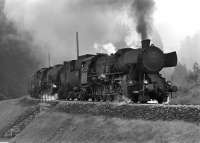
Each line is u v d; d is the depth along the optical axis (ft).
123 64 78.84
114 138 57.06
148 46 76.64
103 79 86.74
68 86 116.06
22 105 134.51
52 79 136.26
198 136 44.73
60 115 85.56
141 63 74.79
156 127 52.49
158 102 75.36
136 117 59.41
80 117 75.46
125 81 74.79
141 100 71.82
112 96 81.66
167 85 75.10
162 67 77.56
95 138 61.46
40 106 101.35
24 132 91.35
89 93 98.07
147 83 73.51
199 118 47.93
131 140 53.47
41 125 87.25
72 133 69.97
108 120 64.80
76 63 110.01
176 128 49.08
